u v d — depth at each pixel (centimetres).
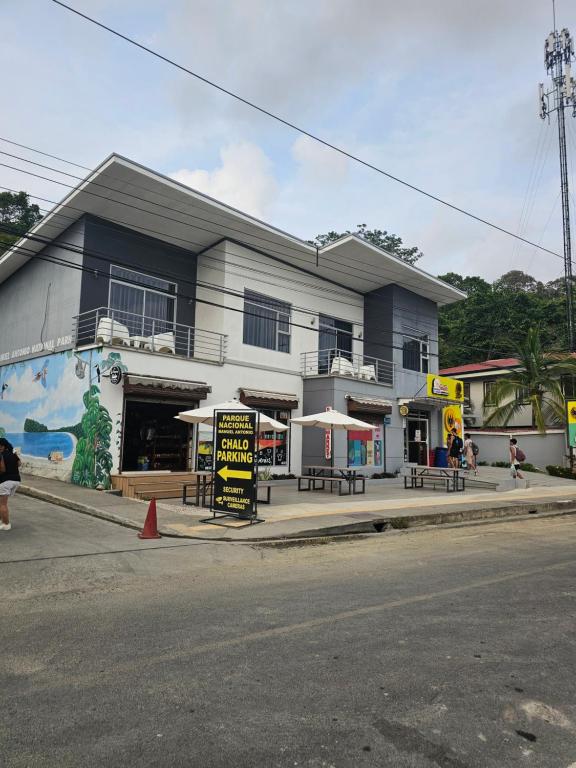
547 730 315
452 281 4856
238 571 708
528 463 2717
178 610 534
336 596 586
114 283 1800
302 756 285
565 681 379
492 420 2981
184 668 394
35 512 1134
